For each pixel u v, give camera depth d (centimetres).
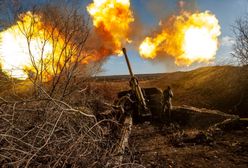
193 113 1214
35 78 781
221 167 693
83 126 491
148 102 1302
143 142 916
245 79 1730
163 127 1134
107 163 465
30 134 479
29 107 585
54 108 530
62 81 867
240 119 1120
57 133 510
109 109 1097
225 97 1702
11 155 405
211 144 873
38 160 441
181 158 758
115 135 687
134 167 506
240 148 824
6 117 496
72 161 443
